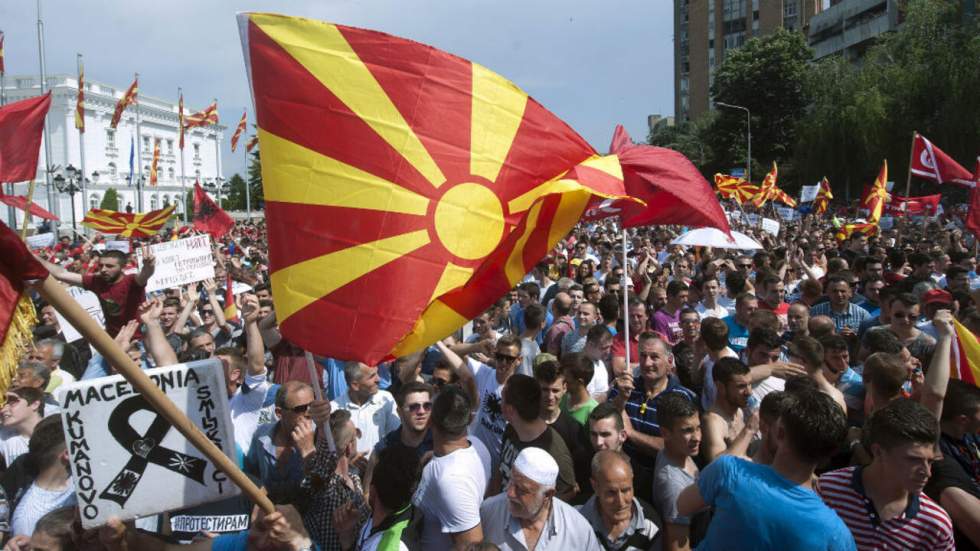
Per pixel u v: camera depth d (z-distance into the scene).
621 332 8.16
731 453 4.16
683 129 88.94
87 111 71.88
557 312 8.62
